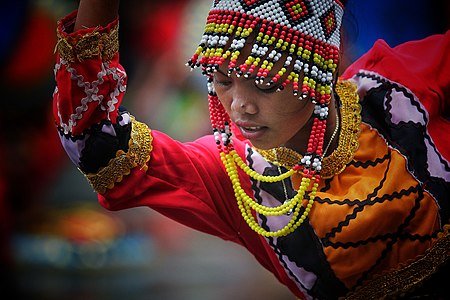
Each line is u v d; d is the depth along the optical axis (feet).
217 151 15.93
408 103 16.06
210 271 36.70
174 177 15.35
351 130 15.84
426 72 16.47
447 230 15.48
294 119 14.37
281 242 15.56
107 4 14.03
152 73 43.50
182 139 42.80
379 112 16.20
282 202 15.53
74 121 14.29
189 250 39.01
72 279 32.81
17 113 37.45
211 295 34.09
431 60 16.67
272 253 15.93
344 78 17.52
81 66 14.03
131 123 15.06
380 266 15.51
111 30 14.16
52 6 39.01
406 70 16.39
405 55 17.07
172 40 43.16
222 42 13.87
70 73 14.05
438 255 15.57
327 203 15.33
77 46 13.93
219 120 14.99
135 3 43.11
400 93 16.15
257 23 13.80
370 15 30.55
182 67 43.11
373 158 15.76
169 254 38.06
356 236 15.21
